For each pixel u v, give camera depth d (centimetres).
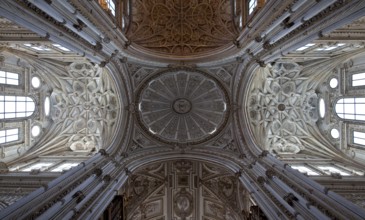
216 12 1995
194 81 2034
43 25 915
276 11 1174
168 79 2022
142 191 1925
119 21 1767
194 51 2000
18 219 742
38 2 818
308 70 1897
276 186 1218
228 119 1944
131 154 1877
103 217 1336
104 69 1773
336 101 1822
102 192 1288
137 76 1941
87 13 1170
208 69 1947
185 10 2036
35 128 1903
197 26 2020
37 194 907
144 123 1978
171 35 2022
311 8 927
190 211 2034
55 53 1689
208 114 2069
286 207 1023
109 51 1543
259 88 1925
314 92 1983
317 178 1444
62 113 2067
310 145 1955
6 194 1341
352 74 1684
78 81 2011
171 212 2044
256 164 1603
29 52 1656
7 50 1517
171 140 2008
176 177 2028
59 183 1057
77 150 2044
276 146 1991
